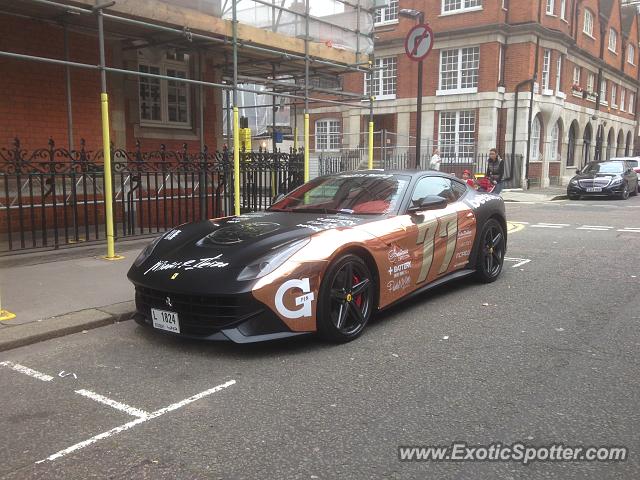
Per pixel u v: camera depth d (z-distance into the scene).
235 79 8.65
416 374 3.97
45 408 3.53
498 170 13.26
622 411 3.39
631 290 6.36
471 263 6.41
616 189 20.02
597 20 31.36
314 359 4.27
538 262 8.05
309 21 10.43
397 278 5.14
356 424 3.25
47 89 8.89
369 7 11.69
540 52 24.50
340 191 5.88
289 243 4.42
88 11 6.94
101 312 5.28
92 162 7.91
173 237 5.05
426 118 25.81
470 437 3.09
